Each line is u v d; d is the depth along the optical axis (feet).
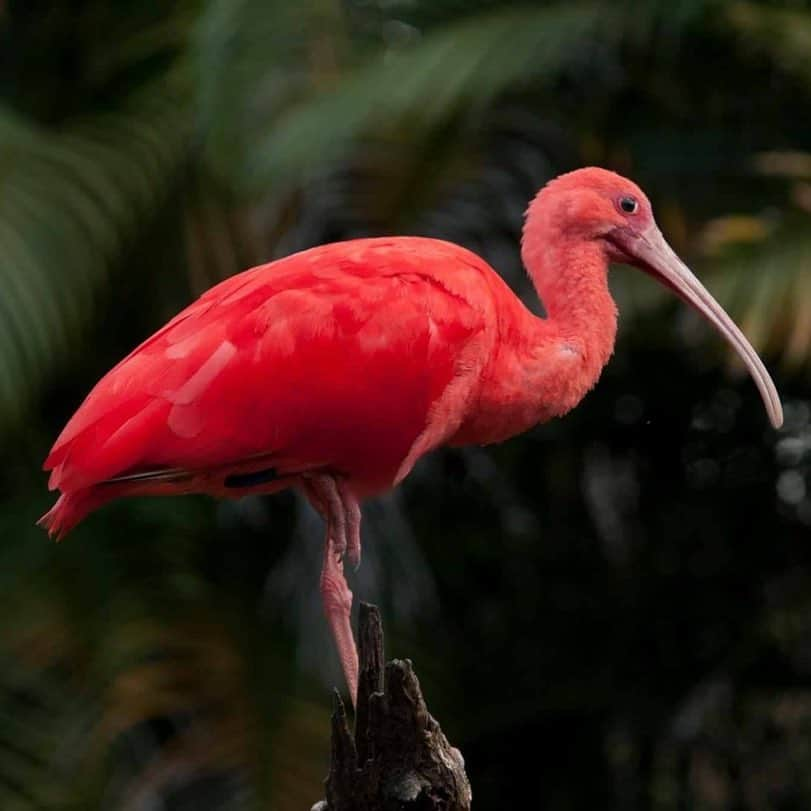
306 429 27.50
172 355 26.78
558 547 55.06
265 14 44.14
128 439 26.32
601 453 54.65
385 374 27.35
